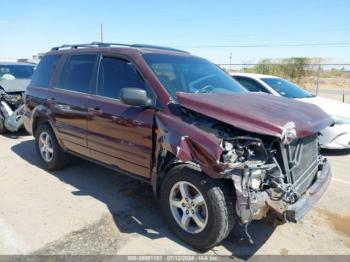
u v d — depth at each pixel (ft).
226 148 9.29
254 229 11.83
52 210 12.87
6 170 17.48
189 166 10.07
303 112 11.12
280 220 9.34
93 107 13.52
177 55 14.06
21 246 10.40
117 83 12.99
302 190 10.35
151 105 11.26
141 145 11.64
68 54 16.15
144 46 14.69
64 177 16.53
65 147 16.03
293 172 9.96
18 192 14.57
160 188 11.53
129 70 12.66
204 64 14.75
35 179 16.19
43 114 16.61
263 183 9.48
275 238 11.28
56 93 15.90
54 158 16.85
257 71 87.51
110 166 13.65
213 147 9.13
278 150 9.67
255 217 9.31
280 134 8.99
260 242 11.01
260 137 9.63
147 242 10.82
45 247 10.39
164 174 11.17
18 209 12.91
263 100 11.63
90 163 18.61
